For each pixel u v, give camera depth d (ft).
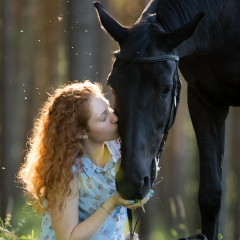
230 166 92.68
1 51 95.25
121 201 26.96
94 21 74.28
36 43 94.94
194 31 30.37
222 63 33.60
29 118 95.96
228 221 94.22
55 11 91.35
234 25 33.22
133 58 27.71
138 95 27.37
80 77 74.28
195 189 97.91
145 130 27.40
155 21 29.78
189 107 35.55
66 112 27.50
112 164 28.14
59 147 27.40
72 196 27.32
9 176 90.99
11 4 94.68
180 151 95.40
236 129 91.76
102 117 27.58
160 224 92.89
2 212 85.97
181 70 34.81
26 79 98.89
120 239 28.78
